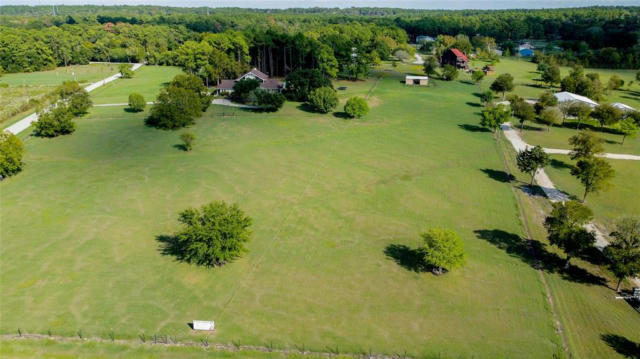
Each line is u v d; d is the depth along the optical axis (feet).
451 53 615.16
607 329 132.16
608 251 150.71
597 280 156.35
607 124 330.54
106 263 160.25
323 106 364.99
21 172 241.76
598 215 203.82
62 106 318.86
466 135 318.86
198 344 123.54
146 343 123.85
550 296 146.41
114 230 182.09
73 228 183.32
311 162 260.42
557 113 331.16
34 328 128.57
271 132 317.63
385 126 337.11
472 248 173.37
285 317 134.72
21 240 173.88
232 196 213.87
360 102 349.41
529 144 301.84
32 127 325.42
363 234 182.70
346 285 150.41
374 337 127.13
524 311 139.03
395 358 119.55
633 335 129.80
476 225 191.62
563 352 122.31
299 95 407.03
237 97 405.18
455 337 127.54
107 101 410.93
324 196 216.13
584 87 424.05
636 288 147.43
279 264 161.48
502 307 140.67
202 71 479.82
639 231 148.97
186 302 140.97
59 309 136.67
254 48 562.66
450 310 139.03
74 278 151.64
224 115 363.56
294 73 417.69
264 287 148.87
